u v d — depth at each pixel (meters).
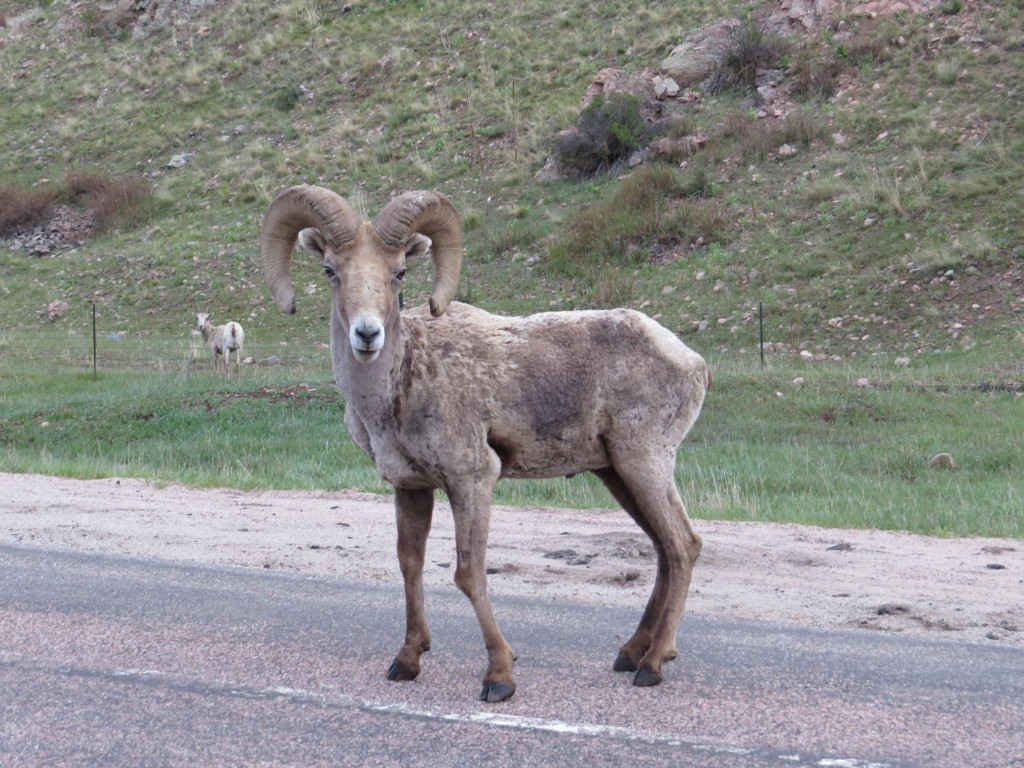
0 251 72.19
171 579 16.44
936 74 61.34
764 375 39.91
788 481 27.64
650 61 71.81
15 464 31.09
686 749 9.73
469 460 11.39
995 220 50.12
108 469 29.91
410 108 76.62
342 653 12.70
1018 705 10.94
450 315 12.14
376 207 65.81
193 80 89.31
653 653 11.62
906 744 9.88
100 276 66.19
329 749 9.77
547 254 58.19
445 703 10.95
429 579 16.86
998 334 43.06
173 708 10.83
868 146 58.41
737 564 18.09
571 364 11.98
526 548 19.25
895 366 41.69
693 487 26.78
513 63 78.50
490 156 69.12
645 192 59.84
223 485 27.84
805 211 55.34
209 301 61.28
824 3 69.31
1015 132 55.50
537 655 12.62
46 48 103.62
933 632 13.90
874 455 30.25
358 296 10.88
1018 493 25.05
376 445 11.61
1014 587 16.61
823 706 10.88
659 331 12.51
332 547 19.41
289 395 39.84
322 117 79.81
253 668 12.09
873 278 48.84
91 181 77.69
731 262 53.12
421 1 91.31
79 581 16.19
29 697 11.13
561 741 9.93
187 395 40.50
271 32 92.88
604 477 13.01
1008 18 63.78
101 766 9.45
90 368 49.31
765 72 66.44
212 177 76.31
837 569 17.84
